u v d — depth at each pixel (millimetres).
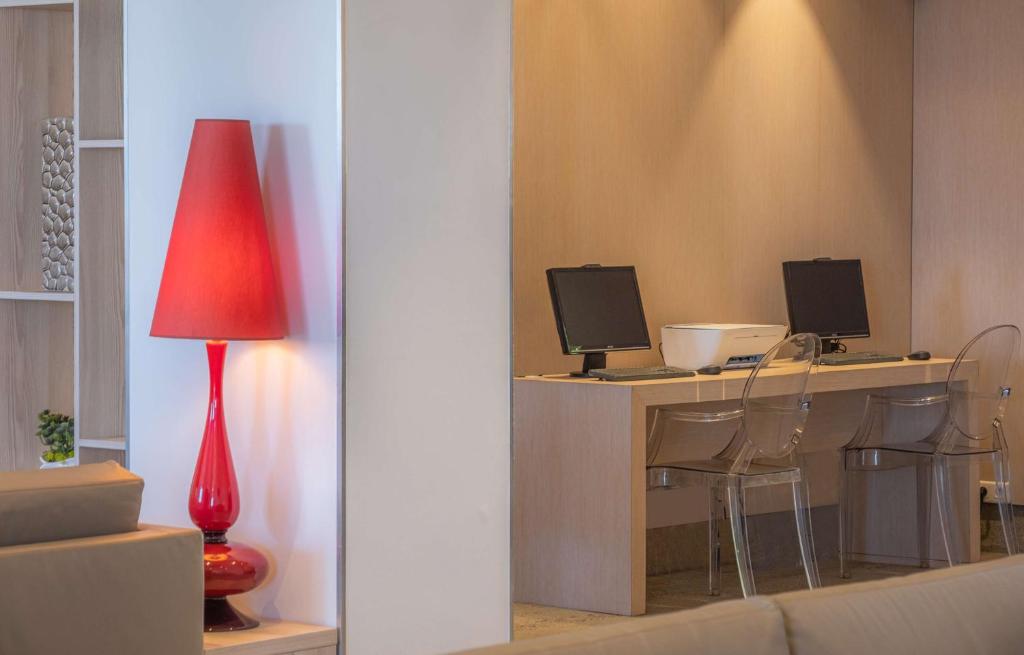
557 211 5547
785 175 6465
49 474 2543
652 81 5898
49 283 4520
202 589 2641
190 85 3514
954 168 6895
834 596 1930
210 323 3156
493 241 3664
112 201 4180
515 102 5375
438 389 3527
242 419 3479
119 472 2613
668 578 5863
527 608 5203
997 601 2049
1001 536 6629
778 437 5156
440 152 3523
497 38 3664
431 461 3516
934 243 6973
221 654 3102
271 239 3402
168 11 3545
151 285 3592
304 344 3361
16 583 2379
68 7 4535
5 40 4559
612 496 5055
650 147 5895
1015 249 6680
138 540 2535
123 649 2512
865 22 6816
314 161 3332
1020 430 6629
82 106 4109
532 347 5484
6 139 4570
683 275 6031
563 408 5168
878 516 6371
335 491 3316
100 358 4176
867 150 6840
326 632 3291
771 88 6402
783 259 6461
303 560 3379
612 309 5520
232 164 3211
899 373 5992
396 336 3430
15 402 4594
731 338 5551
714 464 5262
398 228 3426
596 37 5676
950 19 6891
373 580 3391
